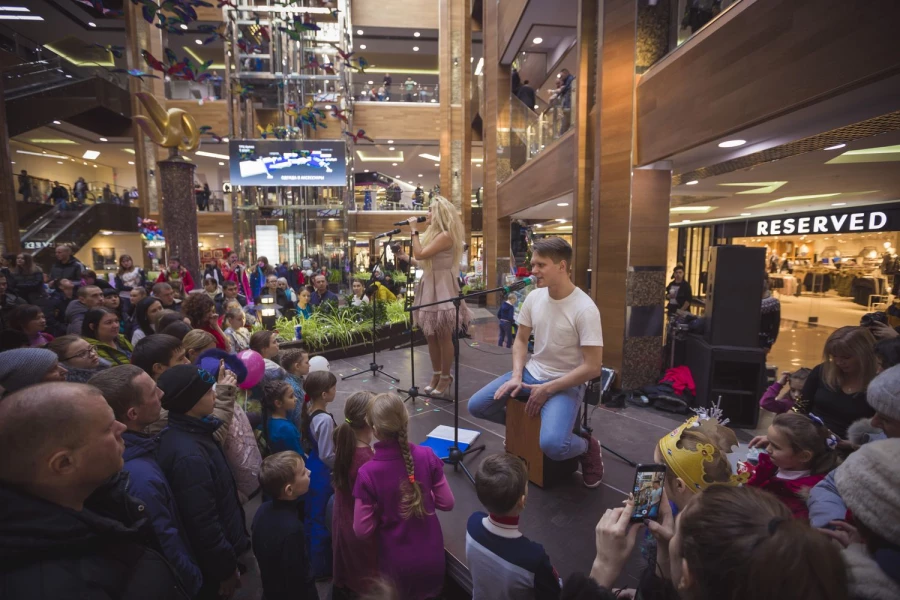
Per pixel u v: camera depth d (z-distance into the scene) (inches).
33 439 33.6
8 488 33.5
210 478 67.8
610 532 47.1
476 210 772.0
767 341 222.2
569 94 290.7
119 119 671.8
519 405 101.4
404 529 68.9
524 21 401.1
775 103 113.4
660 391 175.3
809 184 246.8
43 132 649.0
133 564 36.7
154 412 64.1
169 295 189.2
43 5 660.1
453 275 150.6
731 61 129.7
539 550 55.9
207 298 136.9
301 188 603.8
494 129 534.9
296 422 115.2
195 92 698.2
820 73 99.7
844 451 71.0
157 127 277.7
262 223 601.0
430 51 877.8
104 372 62.4
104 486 41.9
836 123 121.5
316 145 554.6
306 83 589.6
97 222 614.9
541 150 352.8
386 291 307.3
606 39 191.3
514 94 480.1
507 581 54.7
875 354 82.3
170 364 87.5
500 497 55.3
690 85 149.8
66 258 260.5
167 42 702.5
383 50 876.0
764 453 67.0
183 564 58.5
